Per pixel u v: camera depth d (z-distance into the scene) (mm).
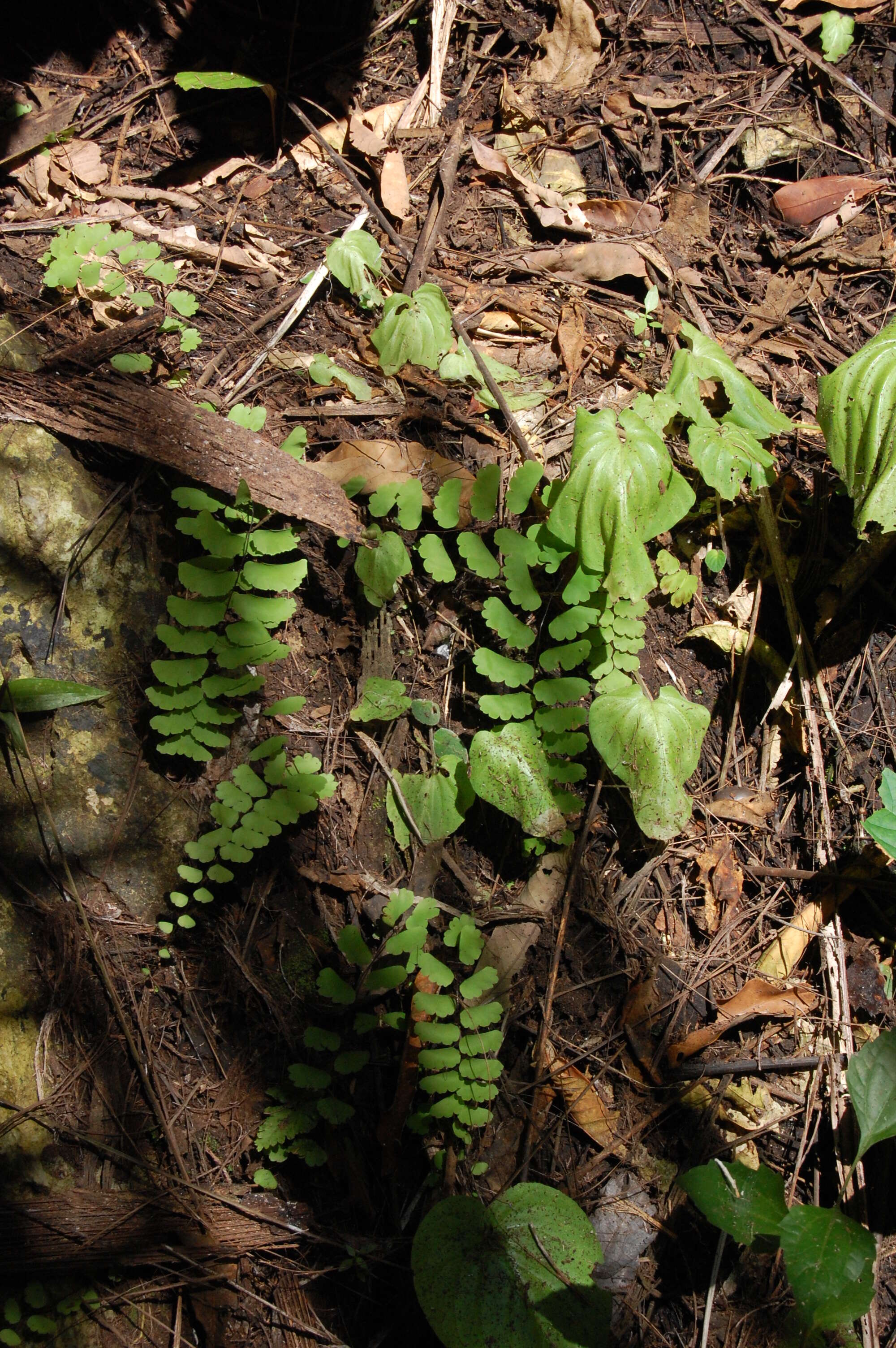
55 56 1604
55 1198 1354
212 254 1536
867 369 1391
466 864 1442
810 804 1467
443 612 1464
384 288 1541
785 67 1638
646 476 1378
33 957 1389
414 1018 1386
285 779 1400
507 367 1521
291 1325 1360
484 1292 1325
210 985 1405
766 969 1443
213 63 1614
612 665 1438
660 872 1458
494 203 1587
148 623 1440
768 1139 1411
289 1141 1377
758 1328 1376
